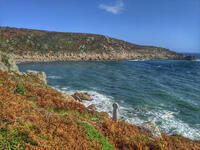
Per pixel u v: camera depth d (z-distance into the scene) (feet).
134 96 82.23
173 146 31.63
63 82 112.06
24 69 174.19
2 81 43.57
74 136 22.49
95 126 31.09
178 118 57.57
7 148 16.63
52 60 279.49
